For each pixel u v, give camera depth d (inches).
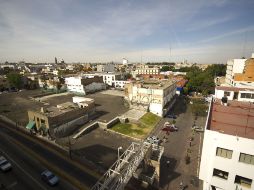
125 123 2229.3
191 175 1251.8
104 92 4338.1
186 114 2652.6
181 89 3860.7
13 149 1569.9
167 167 1341.0
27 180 1173.7
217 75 5684.1
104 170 1280.8
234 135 814.5
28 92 4279.0
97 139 1791.3
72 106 2198.6
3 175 1223.5
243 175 810.8
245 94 1686.8
